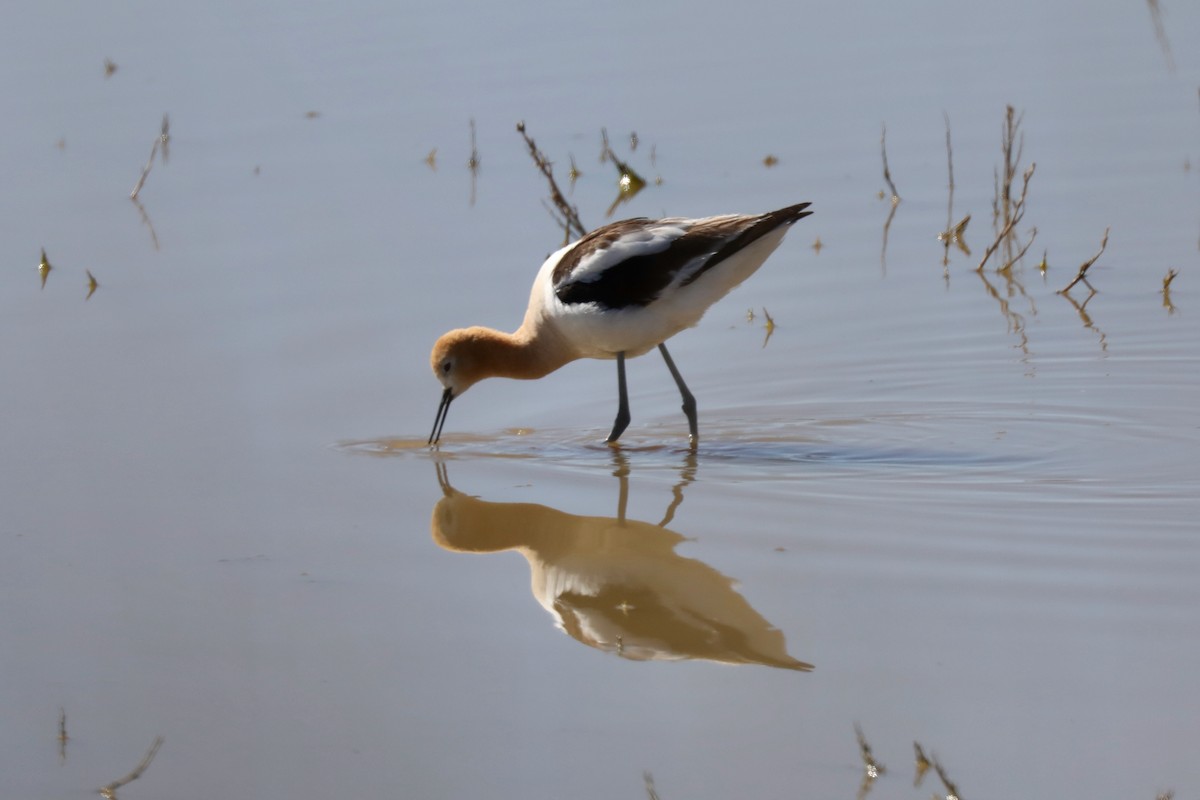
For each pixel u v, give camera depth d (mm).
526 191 16875
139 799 6648
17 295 14109
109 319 13555
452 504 10102
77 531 9492
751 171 17172
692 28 22062
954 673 7496
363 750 6980
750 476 10617
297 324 13453
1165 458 10680
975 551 9008
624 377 11602
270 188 16906
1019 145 17188
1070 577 8562
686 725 7141
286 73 20359
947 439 11352
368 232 15656
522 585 8805
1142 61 19844
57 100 19594
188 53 21172
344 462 10867
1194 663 7484
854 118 18609
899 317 13984
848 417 11938
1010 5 22531
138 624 8258
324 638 8086
